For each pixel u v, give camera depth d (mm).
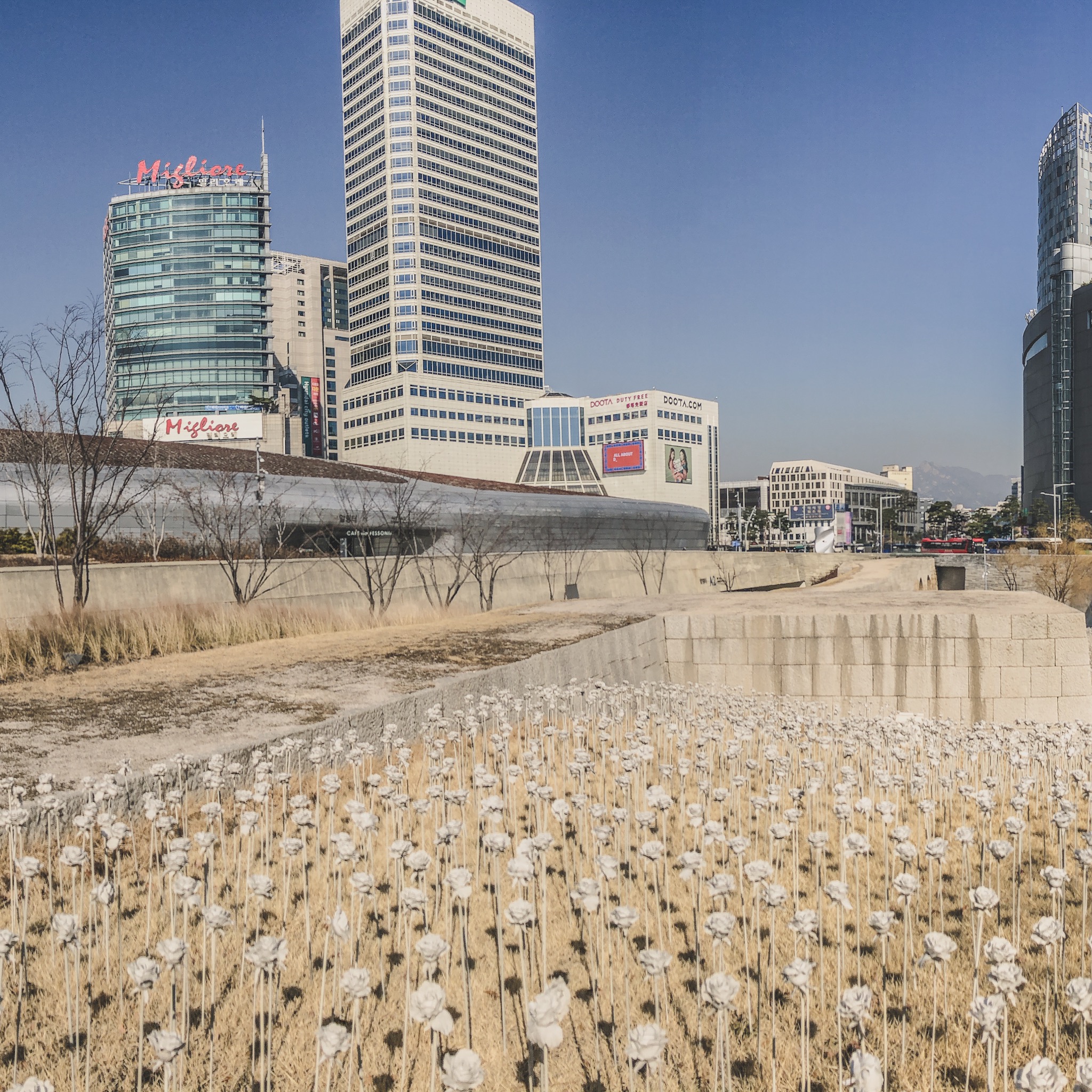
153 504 27562
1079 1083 2100
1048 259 136750
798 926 3193
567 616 19094
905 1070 3293
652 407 133000
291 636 18172
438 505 44094
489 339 140750
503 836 3672
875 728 9789
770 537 181125
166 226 129375
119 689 9992
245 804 6449
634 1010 3742
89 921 4469
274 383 136000
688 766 6664
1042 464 130375
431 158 134875
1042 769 9156
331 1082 3018
